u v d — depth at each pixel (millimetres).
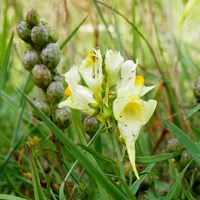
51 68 162
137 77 140
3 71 198
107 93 140
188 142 150
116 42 242
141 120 133
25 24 164
